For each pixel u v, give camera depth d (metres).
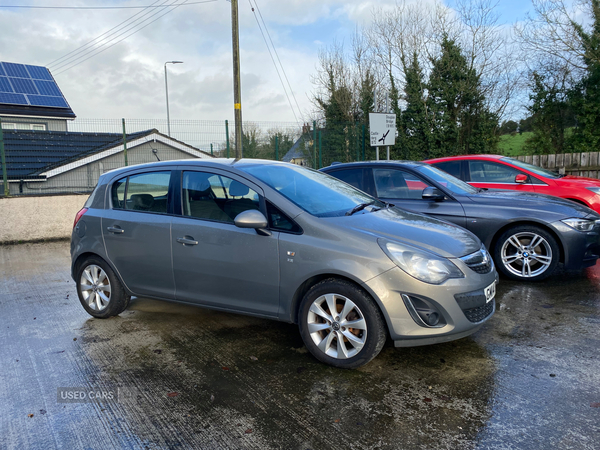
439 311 3.14
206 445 2.46
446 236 3.57
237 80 15.28
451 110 19.48
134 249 4.23
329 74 23.42
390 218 3.83
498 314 4.34
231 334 4.12
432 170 6.19
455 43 19.20
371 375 3.22
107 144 16.53
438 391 2.95
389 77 21.95
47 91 21.30
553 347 3.55
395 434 2.50
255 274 3.60
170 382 3.21
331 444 2.43
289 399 2.92
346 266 3.20
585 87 17.58
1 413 2.86
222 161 4.11
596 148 17.19
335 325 3.31
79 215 4.68
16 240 9.77
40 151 15.27
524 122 19.61
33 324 4.55
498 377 3.11
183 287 4.02
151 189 4.27
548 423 2.54
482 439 2.42
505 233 5.40
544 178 7.20
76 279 4.73
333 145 15.44
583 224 5.10
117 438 2.56
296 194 3.79
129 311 4.89
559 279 5.46
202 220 3.89
